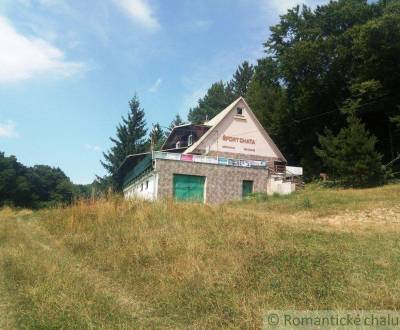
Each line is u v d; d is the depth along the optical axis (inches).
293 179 1327.5
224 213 579.8
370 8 1544.0
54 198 2945.4
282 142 1947.6
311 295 272.7
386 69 1424.7
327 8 1596.9
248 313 246.8
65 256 440.1
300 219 635.5
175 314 265.4
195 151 1411.2
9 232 639.1
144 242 425.7
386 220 614.9
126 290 315.9
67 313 256.7
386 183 1224.2
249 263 338.0
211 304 270.1
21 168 2876.5
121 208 627.8
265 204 846.5
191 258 358.0
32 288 300.8
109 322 249.1
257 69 1796.3
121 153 2240.4
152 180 1115.9
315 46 1482.5
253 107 2118.6
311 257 355.6
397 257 357.4
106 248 445.1
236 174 1159.0
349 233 477.1
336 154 1314.0
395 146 1555.1
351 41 1471.5
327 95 1672.0
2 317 256.5
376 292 272.2
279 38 1720.0
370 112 1557.6
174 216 549.3
